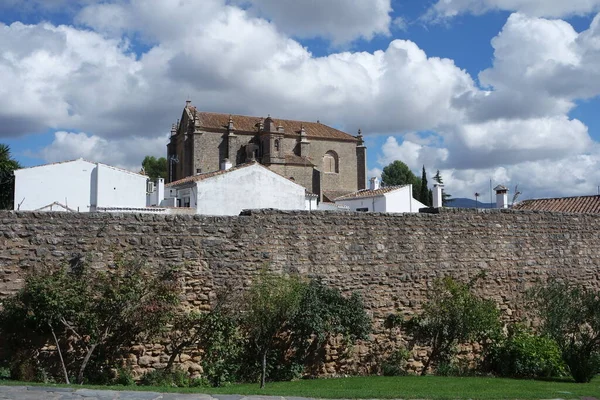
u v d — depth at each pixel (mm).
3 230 14859
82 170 47844
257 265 17281
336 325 17453
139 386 13953
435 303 19172
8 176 54406
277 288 15500
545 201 39094
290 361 17266
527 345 20078
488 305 19250
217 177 49688
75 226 15477
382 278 19125
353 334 18000
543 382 17672
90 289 14656
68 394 11648
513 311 21672
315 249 18156
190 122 99688
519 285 21938
